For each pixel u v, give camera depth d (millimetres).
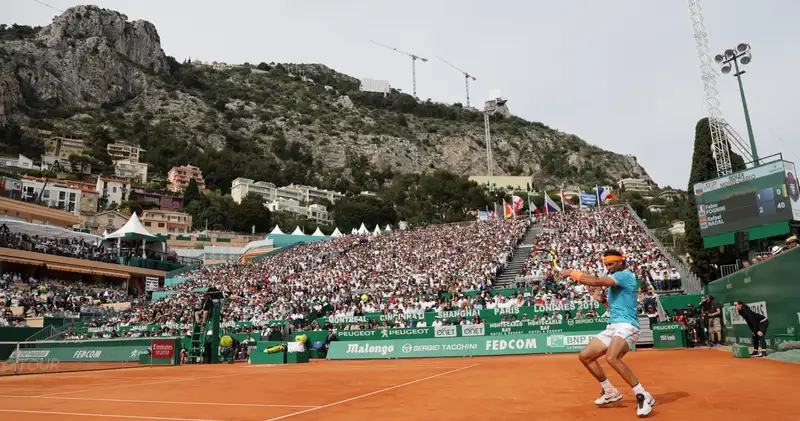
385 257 55406
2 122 157875
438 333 29344
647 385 9891
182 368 23406
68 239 64375
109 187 125438
